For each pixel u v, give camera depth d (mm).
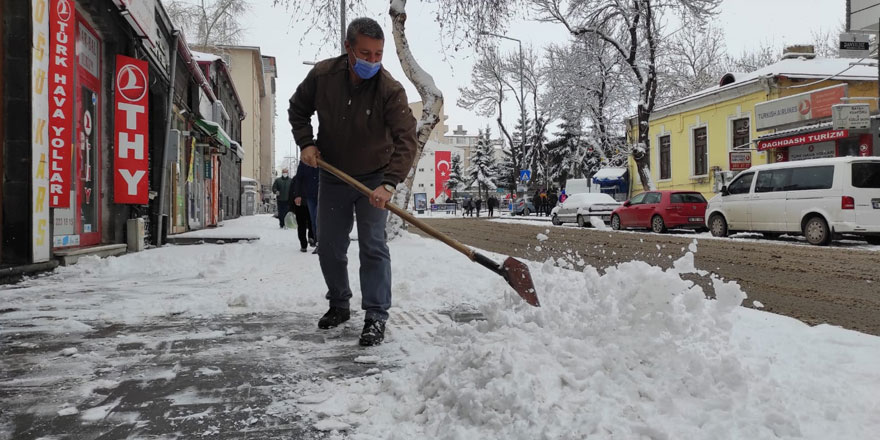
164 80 12438
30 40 6496
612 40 26641
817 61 23562
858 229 12234
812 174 13141
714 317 2922
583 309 3031
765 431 2023
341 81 3674
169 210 14164
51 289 5613
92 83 9109
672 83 31234
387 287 3645
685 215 17969
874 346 3334
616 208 21031
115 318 4277
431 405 2342
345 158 3750
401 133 3609
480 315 4367
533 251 11484
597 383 2314
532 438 1962
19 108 6500
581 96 32125
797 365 2904
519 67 41844
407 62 11500
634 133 32906
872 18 17656
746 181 14961
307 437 2156
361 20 3471
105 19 8906
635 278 2801
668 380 2336
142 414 2373
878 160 12500
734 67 45719
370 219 3643
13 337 3656
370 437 2152
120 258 8000
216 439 2135
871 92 21906
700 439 1968
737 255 10172
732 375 2365
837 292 6453
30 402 2502
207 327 3980
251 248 10133
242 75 52156
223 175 29125
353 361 3146
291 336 3727
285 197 17641
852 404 2340
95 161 9273
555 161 54406
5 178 6508
